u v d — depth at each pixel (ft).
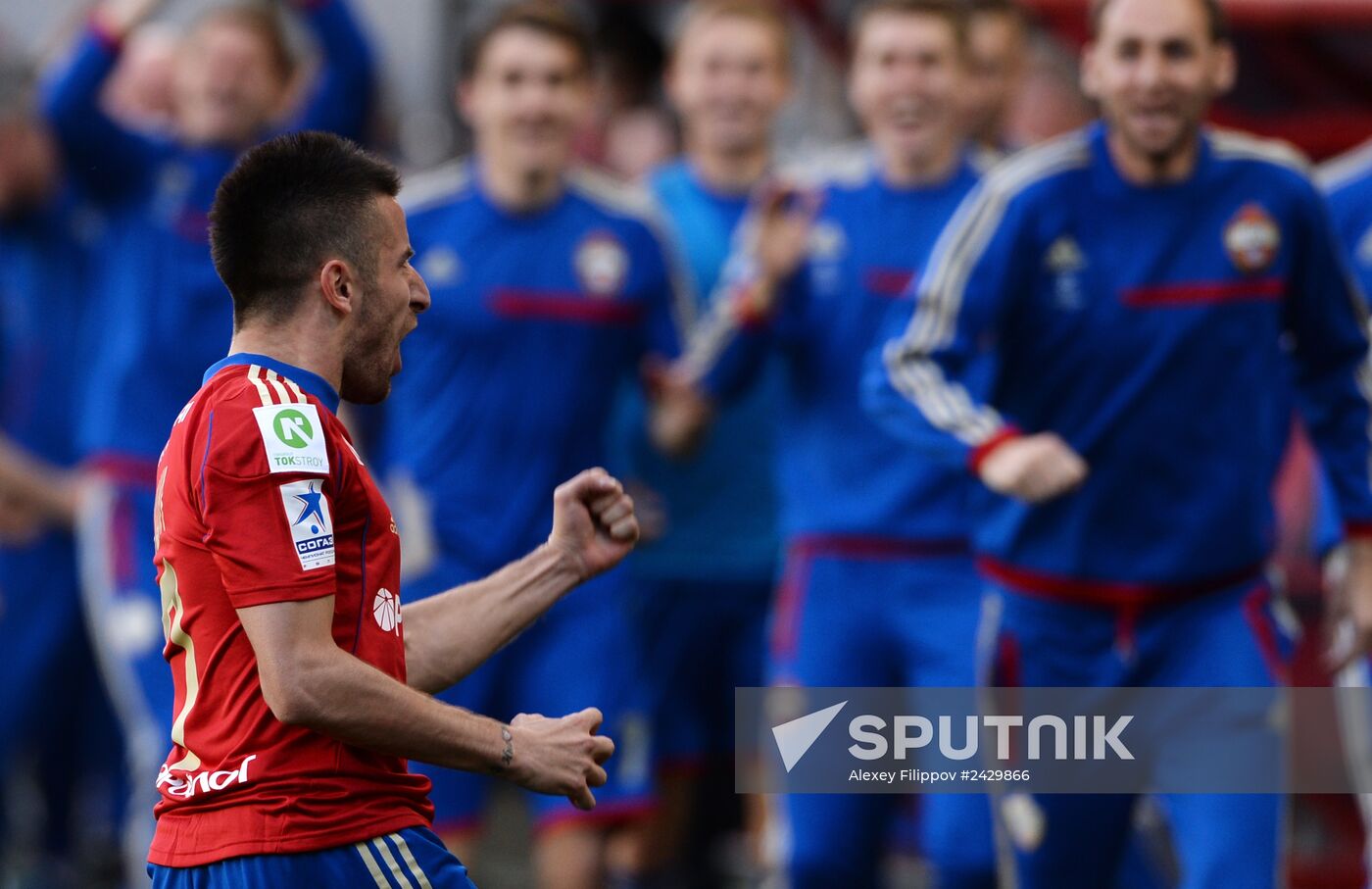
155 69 107.24
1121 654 62.13
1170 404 61.16
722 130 91.56
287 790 41.45
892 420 63.00
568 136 77.87
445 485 76.38
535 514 76.84
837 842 75.92
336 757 41.83
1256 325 61.36
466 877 43.55
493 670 75.36
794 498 80.02
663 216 92.32
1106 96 60.85
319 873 41.45
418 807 43.78
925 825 74.95
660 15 125.39
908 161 79.41
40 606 95.50
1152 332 61.05
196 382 85.35
